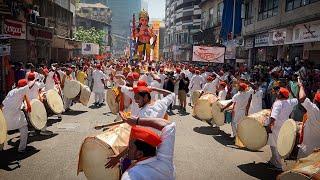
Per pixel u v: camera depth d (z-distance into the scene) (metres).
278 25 22.50
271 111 7.55
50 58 31.09
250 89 9.73
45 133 9.90
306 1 19.52
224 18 32.38
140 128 3.45
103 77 16.03
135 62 34.41
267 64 22.86
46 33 26.39
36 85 9.77
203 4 58.06
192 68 21.19
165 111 5.13
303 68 15.21
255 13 29.36
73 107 15.12
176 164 7.68
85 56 52.19
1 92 16.31
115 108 12.38
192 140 9.92
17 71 17.06
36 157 7.80
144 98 5.02
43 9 28.83
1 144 7.21
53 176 6.69
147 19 38.22
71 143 9.02
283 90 7.38
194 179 6.83
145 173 3.29
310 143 6.40
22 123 7.99
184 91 15.34
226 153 8.70
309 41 17.20
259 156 8.53
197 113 11.80
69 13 39.34
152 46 39.41
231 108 10.52
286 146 6.71
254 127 7.96
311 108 6.30
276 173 7.35
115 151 5.09
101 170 5.15
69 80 13.54
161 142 3.50
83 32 56.72
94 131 10.42
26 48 23.70
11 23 18.86
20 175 6.71
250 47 28.64
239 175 7.15
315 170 4.46
